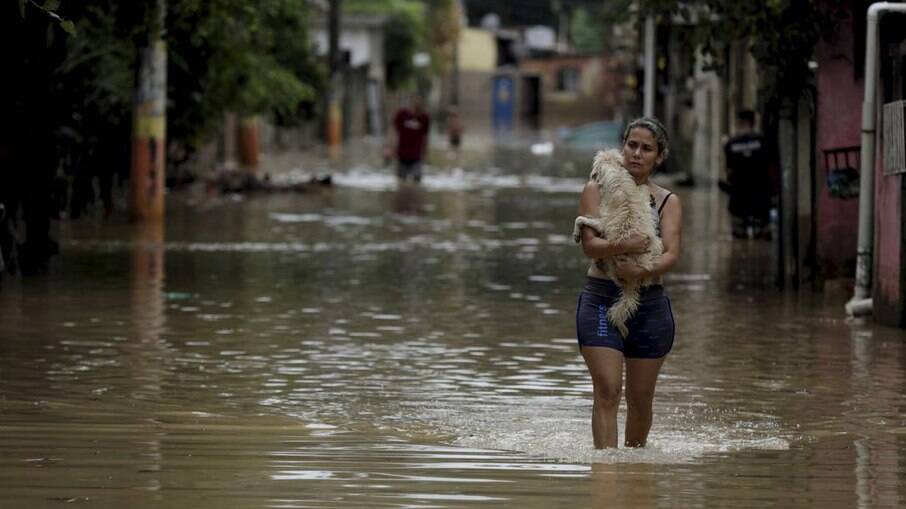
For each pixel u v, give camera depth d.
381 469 16.92
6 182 34.66
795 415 20.59
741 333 28.06
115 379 22.70
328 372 23.67
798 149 33.88
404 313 30.42
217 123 64.38
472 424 19.73
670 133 80.12
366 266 38.88
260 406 20.81
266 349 25.80
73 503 15.23
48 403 20.72
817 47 33.19
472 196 66.81
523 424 19.77
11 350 25.23
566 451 17.97
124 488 15.88
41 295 32.16
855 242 33.62
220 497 15.55
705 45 36.25
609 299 17.86
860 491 16.16
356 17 158.12
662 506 15.37
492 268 38.78
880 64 28.45
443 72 198.00
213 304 31.25
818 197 33.75
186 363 24.27
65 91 43.50
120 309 30.27
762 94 39.16
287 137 118.12
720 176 68.25
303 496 15.61
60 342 26.16
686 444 18.56
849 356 25.48
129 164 53.03
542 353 25.73
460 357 25.27
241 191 65.88
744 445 18.55
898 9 28.42
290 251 42.22
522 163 100.25
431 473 16.72
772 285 35.22
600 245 17.58
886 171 28.14
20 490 15.74
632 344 18.02
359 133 150.25
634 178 17.98
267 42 60.31
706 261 40.41
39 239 36.34
